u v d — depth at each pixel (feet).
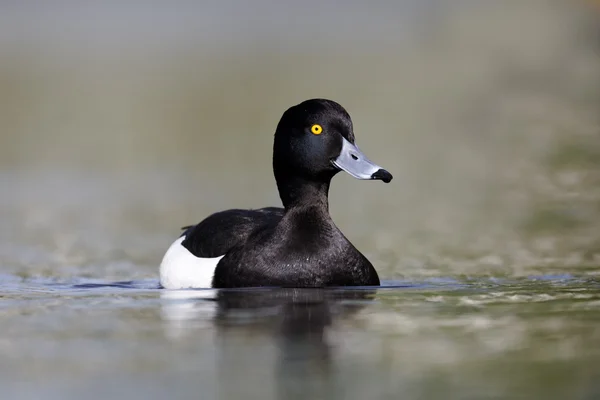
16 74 111.04
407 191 56.39
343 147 31.42
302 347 23.02
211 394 19.49
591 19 112.37
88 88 103.45
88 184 60.95
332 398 19.17
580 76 94.99
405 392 19.48
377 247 41.42
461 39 117.80
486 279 33.32
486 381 20.13
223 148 74.18
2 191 58.80
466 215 48.62
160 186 59.57
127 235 45.16
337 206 52.75
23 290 32.09
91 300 29.71
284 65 114.93
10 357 22.43
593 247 39.70
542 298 29.12
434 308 27.55
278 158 32.09
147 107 92.73
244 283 31.19
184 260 32.81
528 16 121.08
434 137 74.43
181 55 123.85
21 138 79.10
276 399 19.08
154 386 20.07
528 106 84.07
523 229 44.37
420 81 100.63
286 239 31.32
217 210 51.29
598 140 69.21
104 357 22.34
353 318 26.17
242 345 23.24
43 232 45.93
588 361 21.50
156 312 27.37
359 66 112.16
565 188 54.29
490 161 64.39
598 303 28.19
